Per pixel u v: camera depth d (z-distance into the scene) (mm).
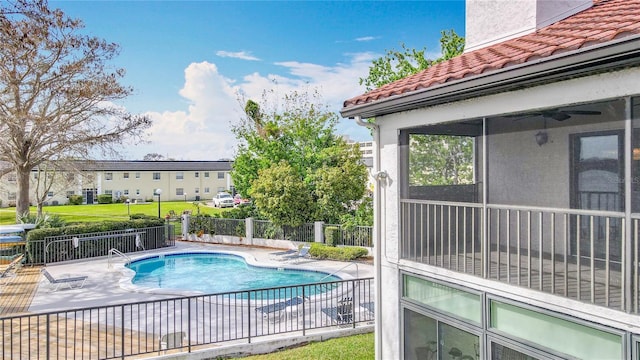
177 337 9336
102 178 57625
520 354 5422
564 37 5059
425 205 7262
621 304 4246
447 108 6164
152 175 61188
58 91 22891
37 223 21188
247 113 29156
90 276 16859
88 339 9984
